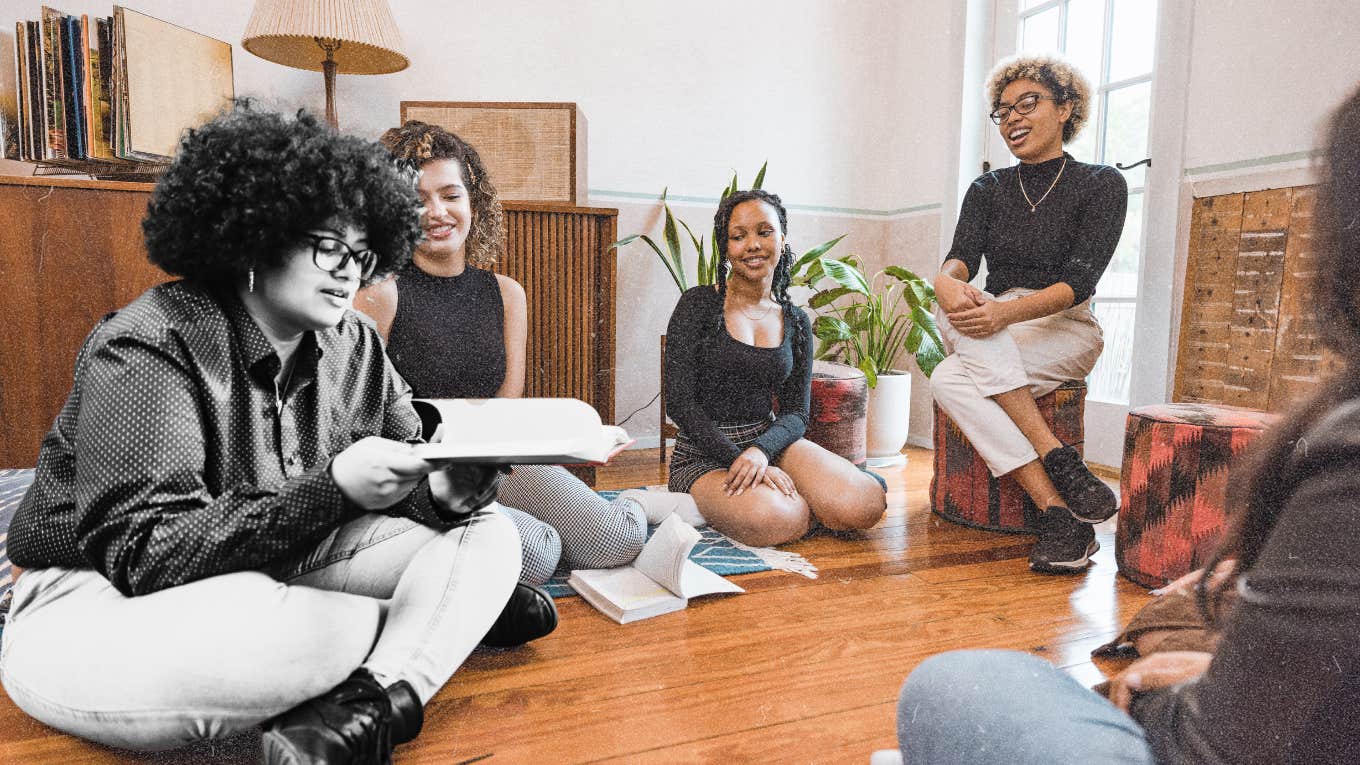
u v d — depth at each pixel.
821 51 3.52
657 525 1.96
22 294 1.90
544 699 1.14
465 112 2.55
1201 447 1.56
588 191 3.21
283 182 0.81
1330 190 0.26
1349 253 0.26
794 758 0.99
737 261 1.98
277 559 0.82
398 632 0.97
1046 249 2.08
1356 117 0.25
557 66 3.13
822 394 2.43
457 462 0.76
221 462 0.87
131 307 0.86
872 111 3.64
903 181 3.60
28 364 1.91
